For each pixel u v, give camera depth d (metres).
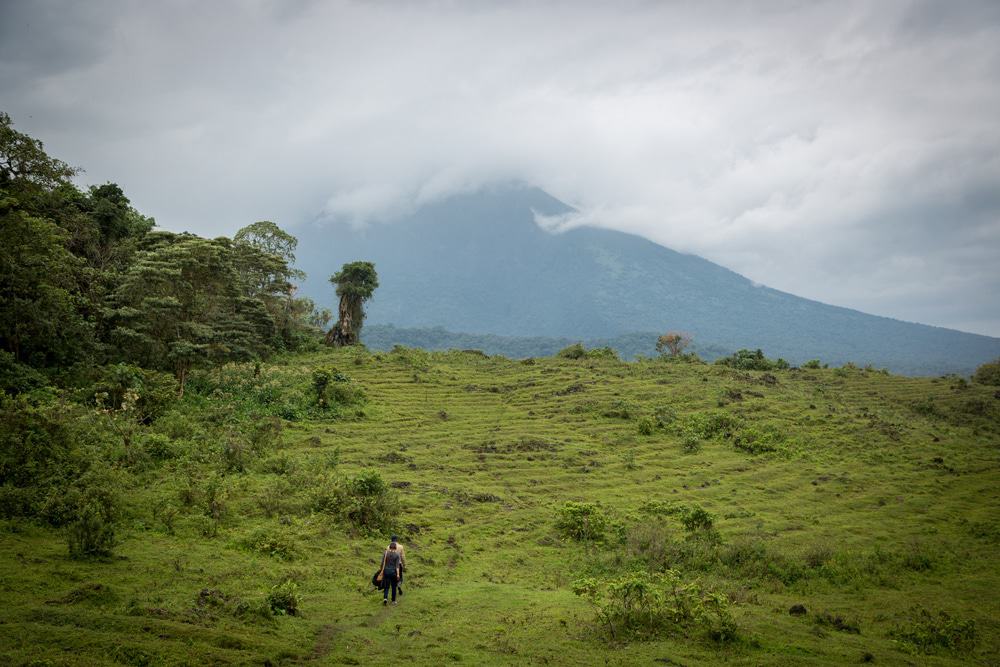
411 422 48.31
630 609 17.44
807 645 16.00
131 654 12.09
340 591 19.30
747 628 16.98
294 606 16.64
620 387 61.66
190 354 44.47
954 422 57.88
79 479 22.78
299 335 74.81
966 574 24.08
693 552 25.25
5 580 15.50
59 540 19.42
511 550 27.00
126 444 30.27
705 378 66.00
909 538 28.59
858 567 24.16
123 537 20.98
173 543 21.30
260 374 51.88
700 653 15.12
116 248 54.97
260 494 28.23
